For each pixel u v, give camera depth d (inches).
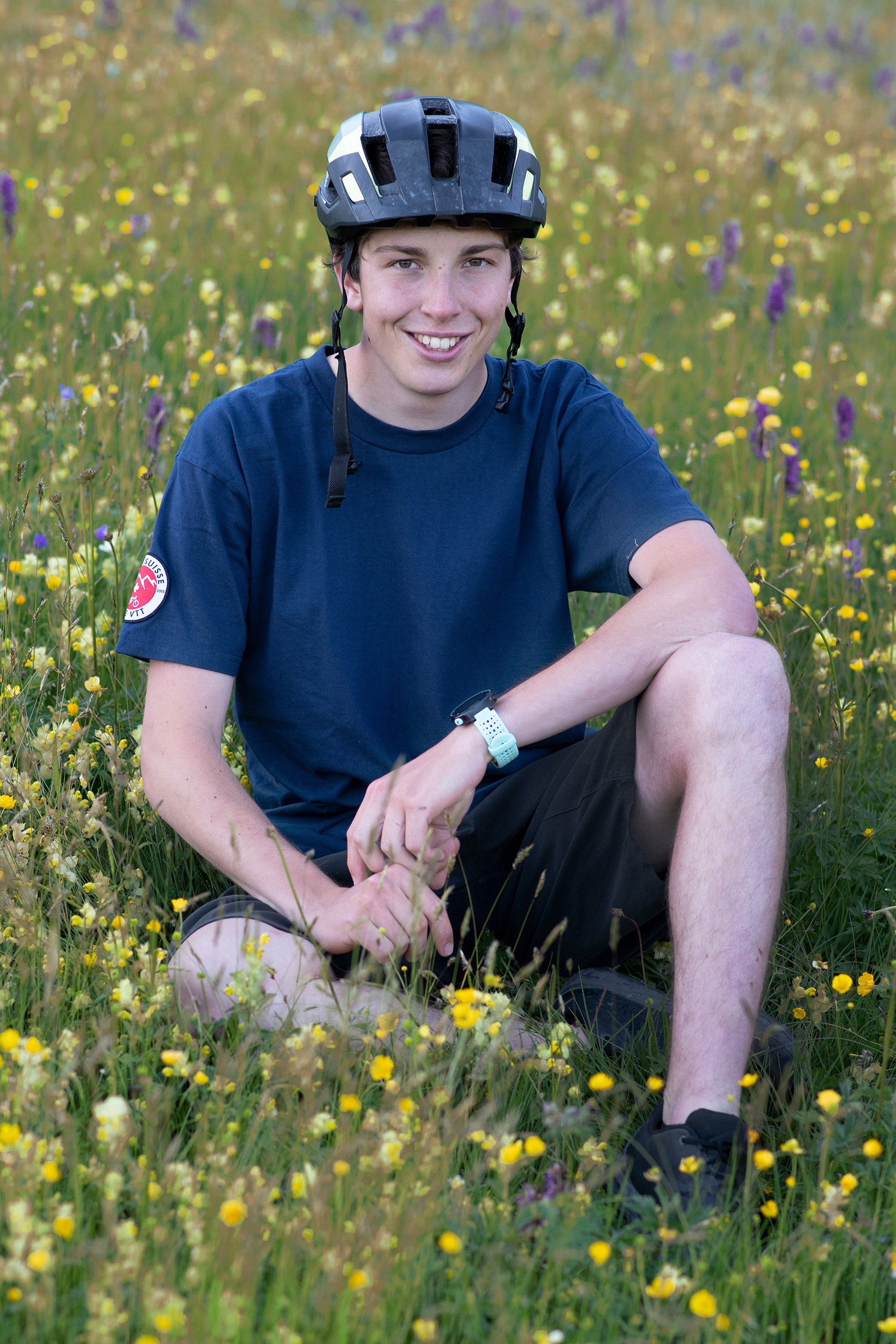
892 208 479.8
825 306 354.6
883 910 147.5
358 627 140.6
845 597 217.5
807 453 282.0
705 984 116.0
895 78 764.6
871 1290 102.9
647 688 132.4
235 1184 98.3
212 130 496.1
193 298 321.1
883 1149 120.5
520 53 758.5
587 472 146.5
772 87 758.5
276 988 127.3
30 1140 100.0
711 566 137.4
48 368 263.7
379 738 141.8
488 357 151.9
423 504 141.6
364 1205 102.7
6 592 182.7
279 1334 90.2
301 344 316.8
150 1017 122.4
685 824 121.7
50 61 555.2
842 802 171.5
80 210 385.4
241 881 131.4
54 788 153.3
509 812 143.8
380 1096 121.3
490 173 131.1
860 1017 142.3
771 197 495.8
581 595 222.7
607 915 139.9
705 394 310.3
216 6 778.8
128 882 146.4
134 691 181.3
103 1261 92.7
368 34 778.2
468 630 142.4
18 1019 124.0
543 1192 113.0
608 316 352.5
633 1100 127.1
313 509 140.9
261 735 148.3
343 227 134.6
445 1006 129.6
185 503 138.9
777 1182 113.9
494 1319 98.2
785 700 124.0
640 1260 100.0
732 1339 95.3
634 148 543.2
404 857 129.0
